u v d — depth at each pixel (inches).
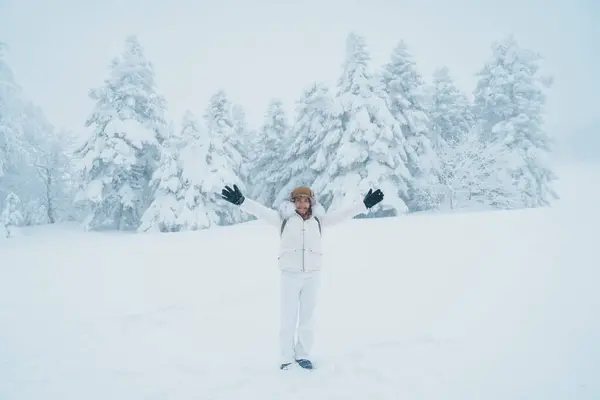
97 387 128.8
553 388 115.4
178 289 260.7
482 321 174.1
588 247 307.3
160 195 941.8
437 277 252.8
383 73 1083.3
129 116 975.0
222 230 758.5
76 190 1327.5
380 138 914.7
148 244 553.3
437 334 163.2
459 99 1339.8
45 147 1285.7
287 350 142.6
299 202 151.3
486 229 439.2
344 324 184.1
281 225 149.3
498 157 1104.8
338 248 394.3
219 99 1165.7
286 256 146.3
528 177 1079.6
